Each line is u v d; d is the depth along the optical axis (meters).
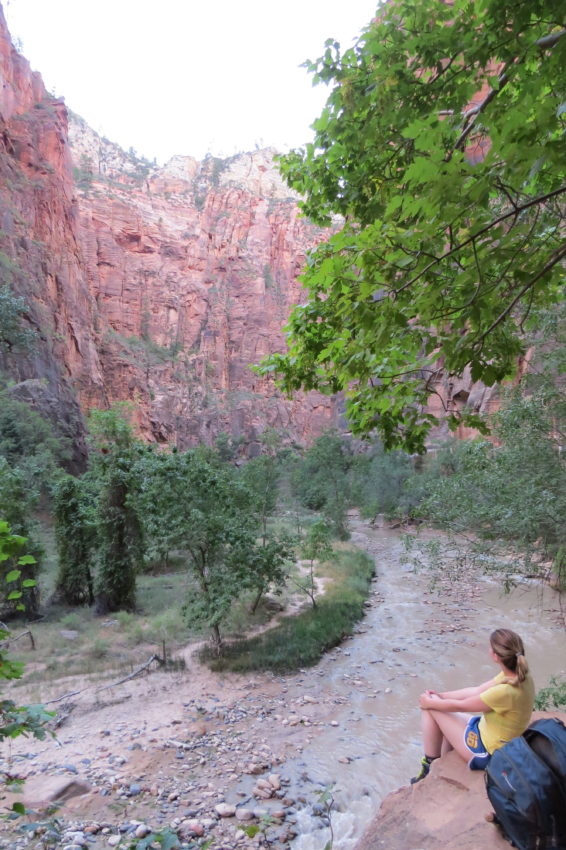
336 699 11.59
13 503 15.95
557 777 2.39
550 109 1.70
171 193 112.75
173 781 8.33
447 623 17.39
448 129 1.86
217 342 100.69
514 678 3.11
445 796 3.13
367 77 3.49
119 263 88.31
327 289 3.90
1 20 56.38
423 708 3.67
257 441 93.75
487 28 2.38
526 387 8.02
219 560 13.93
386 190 3.95
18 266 46.22
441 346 3.14
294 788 8.23
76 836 6.65
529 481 7.57
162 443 78.94
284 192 133.38
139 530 18.06
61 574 18.92
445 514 9.09
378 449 56.78
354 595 20.08
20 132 54.81
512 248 2.22
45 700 11.06
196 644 14.80
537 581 18.91
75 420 45.88
